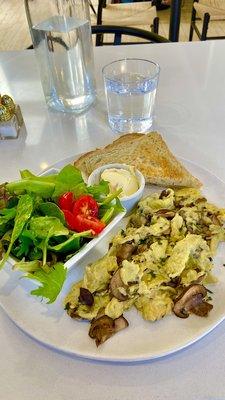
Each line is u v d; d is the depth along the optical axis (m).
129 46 0.51
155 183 0.27
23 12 1.68
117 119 0.35
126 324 0.18
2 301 0.20
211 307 0.19
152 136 0.31
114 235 0.23
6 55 0.51
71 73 0.36
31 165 0.31
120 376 0.17
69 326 0.18
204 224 0.23
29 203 0.20
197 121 0.36
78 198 0.22
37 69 0.47
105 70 0.37
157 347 0.17
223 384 0.16
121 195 0.24
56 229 0.19
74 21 0.34
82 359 0.17
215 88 0.41
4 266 0.21
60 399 0.16
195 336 0.17
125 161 0.28
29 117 0.38
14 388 0.17
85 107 0.39
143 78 0.36
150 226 0.22
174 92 0.40
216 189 0.27
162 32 1.36
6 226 0.21
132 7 1.02
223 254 0.22
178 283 0.20
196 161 0.30
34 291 0.18
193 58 0.47
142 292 0.19
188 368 0.17
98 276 0.20
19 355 0.18
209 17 1.01
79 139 0.34
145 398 0.16
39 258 0.19
